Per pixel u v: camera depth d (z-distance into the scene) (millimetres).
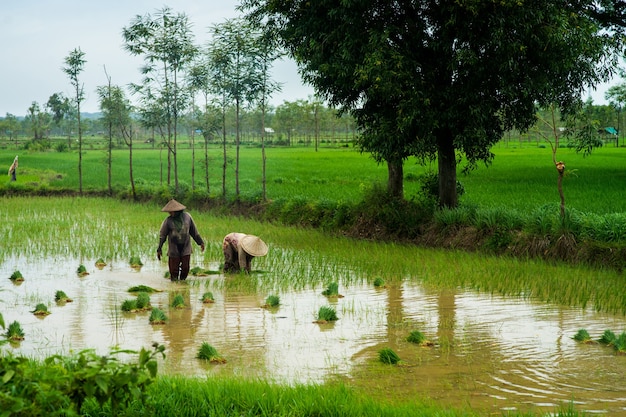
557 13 18719
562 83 20312
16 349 9281
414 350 9195
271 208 26609
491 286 13484
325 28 21109
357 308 11836
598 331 10188
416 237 20500
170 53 33344
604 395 7316
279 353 9102
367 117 22578
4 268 16219
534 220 17578
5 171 53469
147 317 11336
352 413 6152
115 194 37719
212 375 7875
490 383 7754
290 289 13633
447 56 20016
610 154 66000
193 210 30812
